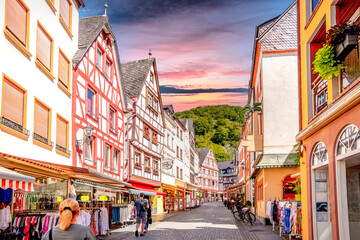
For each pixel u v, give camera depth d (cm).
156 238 1370
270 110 1942
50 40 1360
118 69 2230
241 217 2159
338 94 825
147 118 2836
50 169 1070
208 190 8944
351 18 820
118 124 2228
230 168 10600
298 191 1381
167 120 3628
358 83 670
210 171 9244
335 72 775
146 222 1555
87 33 1830
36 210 1120
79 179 1404
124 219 1814
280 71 1964
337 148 808
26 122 1134
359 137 690
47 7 1329
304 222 1067
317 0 1022
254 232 1581
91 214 1349
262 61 1977
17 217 966
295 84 1952
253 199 3034
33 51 1196
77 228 418
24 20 1146
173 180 3841
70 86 1555
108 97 2061
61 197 1326
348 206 849
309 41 1039
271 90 1953
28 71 1158
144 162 2800
